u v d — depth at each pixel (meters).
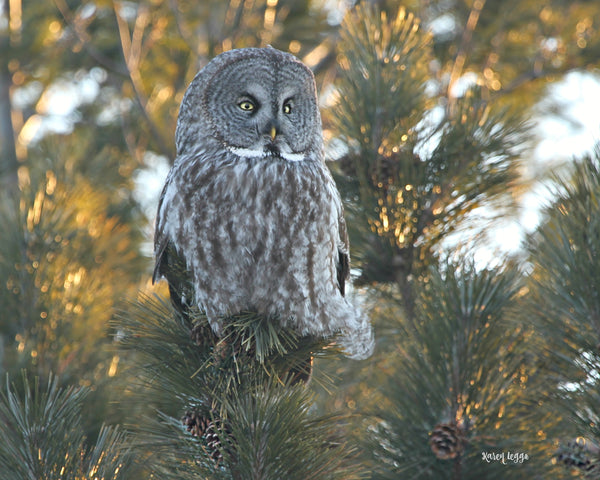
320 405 8.86
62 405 6.70
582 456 7.04
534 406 7.15
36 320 9.14
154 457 7.28
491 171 8.95
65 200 10.51
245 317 7.82
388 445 7.25
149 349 7.45
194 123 9.27
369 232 9.03
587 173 7.08
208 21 17.56
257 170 8.54
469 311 7.13
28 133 23.45
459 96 9.48
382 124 9.06
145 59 18.30
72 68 19.16
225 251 8.41
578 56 16.55
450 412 7.04
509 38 16.95
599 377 6.70
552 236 7.10
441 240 9.05
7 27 19.28
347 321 8.93
